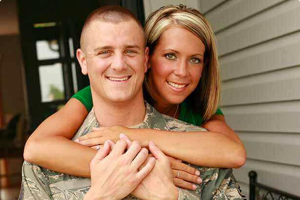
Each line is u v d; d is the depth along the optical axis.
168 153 1.35
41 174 1.33
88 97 1.63
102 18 1.25
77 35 4.47
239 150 1.36
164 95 1.57
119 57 1.24
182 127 1.49
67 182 1.33
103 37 1.23
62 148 1.30
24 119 10.06
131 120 1.41
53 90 4.73
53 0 4.51
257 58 2.33
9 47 14.15
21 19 4.60
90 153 1.30
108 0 3.50
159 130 1.39
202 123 1.79
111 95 1.28
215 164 1.35
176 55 1.49
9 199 5.61
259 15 2.28
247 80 2.47
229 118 2.72
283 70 2.13
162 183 1.25
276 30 2.13
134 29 1.26
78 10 4.42
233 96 2.64
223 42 2.70
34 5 4.56
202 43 1.51
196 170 1.35
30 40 4.62
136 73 1.28
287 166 2.20
